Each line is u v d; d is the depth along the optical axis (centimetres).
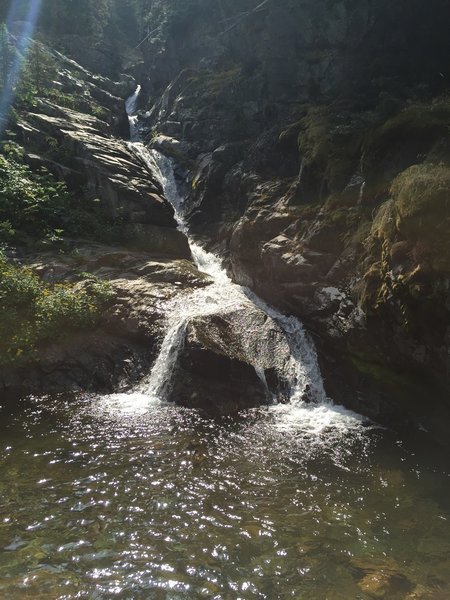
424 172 833
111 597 469
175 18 2705
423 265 771
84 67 3097
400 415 919
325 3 1797
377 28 1684
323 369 1061
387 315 877
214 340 1050
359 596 476
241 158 1870
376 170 1133
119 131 2533
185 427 873
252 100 2036
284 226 1309
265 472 727
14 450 765
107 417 905
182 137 2228
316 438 855
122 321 1155
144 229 1612
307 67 1839
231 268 1495
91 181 1711
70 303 1131
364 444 841
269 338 1120
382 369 957
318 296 1105
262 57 2042
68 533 565
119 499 638
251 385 998
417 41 1631
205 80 2358
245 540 564
